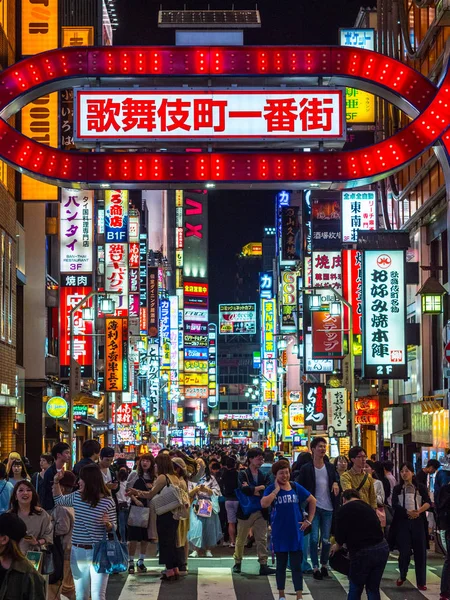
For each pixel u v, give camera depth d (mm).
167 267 144250
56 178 16609
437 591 14945
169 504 15938
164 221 169375
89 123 16672
